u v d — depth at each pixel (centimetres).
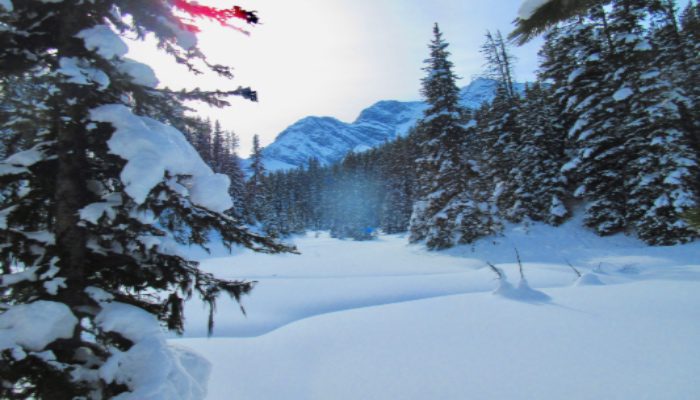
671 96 1434
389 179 7250
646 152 1992
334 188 10131
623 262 1848
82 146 371
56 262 354
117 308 354
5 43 335
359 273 2195
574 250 2220
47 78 329
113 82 377
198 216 386
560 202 2580
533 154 2706
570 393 497
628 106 2158
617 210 2277
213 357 770
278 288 1661
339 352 757
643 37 2059
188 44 433
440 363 648
